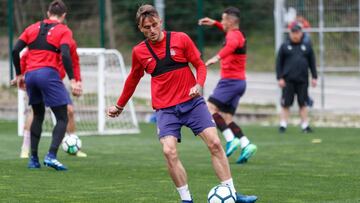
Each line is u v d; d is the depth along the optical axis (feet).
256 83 172.55
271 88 165.37
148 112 131.85
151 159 80.69
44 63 70.08
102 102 112.98
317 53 138.41
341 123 124.26
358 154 84.38
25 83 71.26
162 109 51.85
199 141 101.04
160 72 51.62
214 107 80.12
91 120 129.39
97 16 153.17
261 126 121.49
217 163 51.57
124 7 168.35
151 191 58.90
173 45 51.44
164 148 50.93
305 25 132.36
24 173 68.90
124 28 168.35
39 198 55.62
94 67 129.29
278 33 127.95
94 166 74.33
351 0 134.62
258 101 145.59
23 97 106.11
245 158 76.64
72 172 69.87
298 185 62.03
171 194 57.47
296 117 130.00
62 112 71.10
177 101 51.55
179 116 51.65
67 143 80.53
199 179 65.67
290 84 110.32
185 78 51.75
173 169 50.88
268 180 64.85
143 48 51.72
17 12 153.17
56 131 70.90
